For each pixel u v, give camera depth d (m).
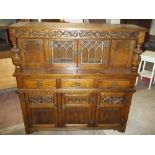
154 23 6.19
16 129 2.82
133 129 2.86
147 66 5.21
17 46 2.10
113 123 2.65
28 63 2.22
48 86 2.29
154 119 3.11
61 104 2.44
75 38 2.04
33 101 2.40
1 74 3.62
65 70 2.25
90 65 2.27
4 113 3.18
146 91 4.02
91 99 2.42
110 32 2.01
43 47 2.13
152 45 6.31
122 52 2.20
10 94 3.77
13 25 1.96
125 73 2.22
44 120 2.57
